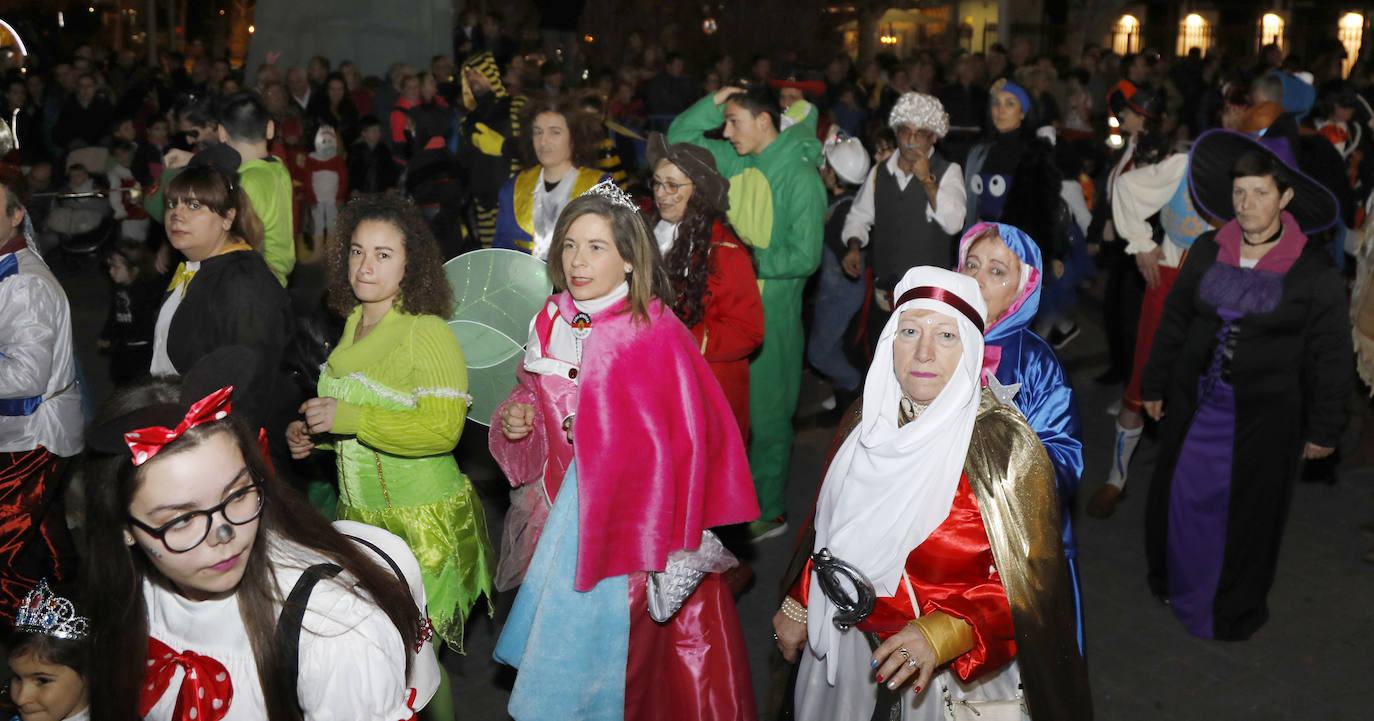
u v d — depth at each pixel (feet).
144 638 6.38
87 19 67.97
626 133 21.21
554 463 11.33
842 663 9.66
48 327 12.89
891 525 8.86
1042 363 10.59
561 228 10.75
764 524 18.04
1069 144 25.29
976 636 8.75
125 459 5.83
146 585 6.41
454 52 47.96
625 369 10.48
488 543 12.75
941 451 8.75
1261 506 14.67
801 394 25.22
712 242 15.16
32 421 13.14
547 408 11.25
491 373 13.48
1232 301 14.26
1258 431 14.46
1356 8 84.17
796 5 63.16
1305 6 85.87
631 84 46.06
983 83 50.98
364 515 11.98
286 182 16.30
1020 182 21.86
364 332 11.78
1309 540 18.29
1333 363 14.06
